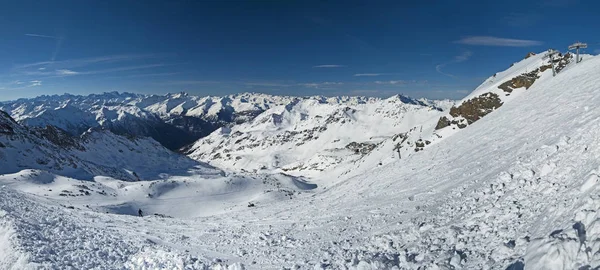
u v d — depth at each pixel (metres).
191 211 95.25
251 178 134.88
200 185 120.00
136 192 105.81
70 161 160.25
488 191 16.66
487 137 38.34
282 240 24.05
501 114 47.00
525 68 72.94
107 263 14.90
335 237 22.00
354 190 47.53
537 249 7.41
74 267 13.19
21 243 14.29
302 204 51.91
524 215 11.42
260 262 18.48
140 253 17.59
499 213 12.84
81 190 95.06
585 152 12.88
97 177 141.00
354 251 16.97
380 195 34.69
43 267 12.12
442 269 9.69
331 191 60.50
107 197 95.62
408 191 30.89
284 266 16.80
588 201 8.23
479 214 14.02
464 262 9.88
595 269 5.79
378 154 142.38
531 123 31.88
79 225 23.39
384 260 12.14
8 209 20.48
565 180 12.06
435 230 15.19
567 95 33.78
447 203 19.69
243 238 26.91
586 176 10.53
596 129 14.01
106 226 29.33
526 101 45.41
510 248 9.21
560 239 7.03
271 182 138.00
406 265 11.27
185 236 29.39
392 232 17.92
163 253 17.17
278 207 56.88
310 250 19.77
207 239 27.97
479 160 29.16
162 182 116.38
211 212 94.31
